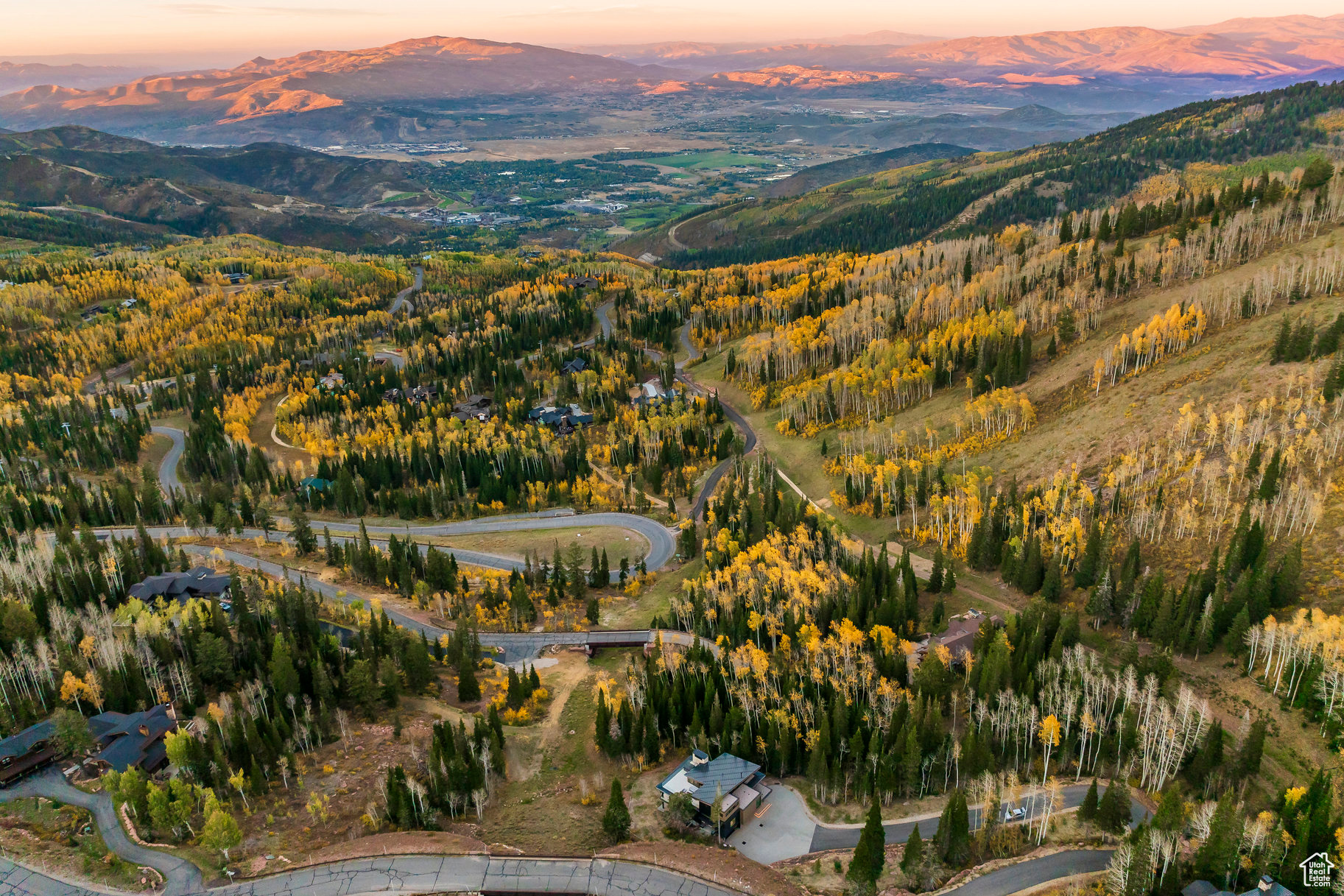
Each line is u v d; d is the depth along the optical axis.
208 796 105.00
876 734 121.00
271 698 134.38
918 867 101.56
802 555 181.00
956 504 189.75
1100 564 157.50
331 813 112.31
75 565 171.88
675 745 134.75
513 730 137.25
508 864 103.12
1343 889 94.81
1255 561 143.75
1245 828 102.62
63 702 128.75
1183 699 118.69
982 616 156.88
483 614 173.62
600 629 170.75
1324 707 119.81
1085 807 110.69
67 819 106.88
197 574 169.12
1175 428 185.00
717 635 161.50
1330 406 167.50
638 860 104.31
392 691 138.62
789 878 104.81
